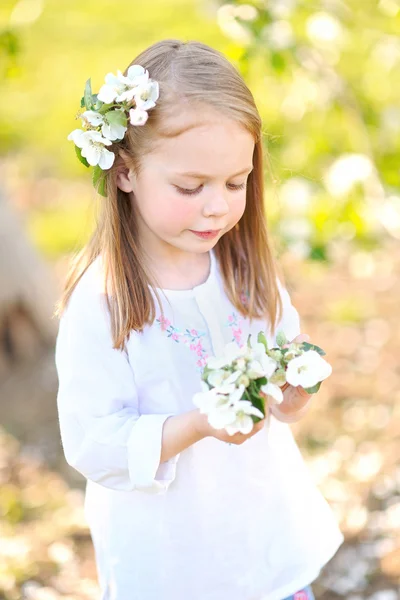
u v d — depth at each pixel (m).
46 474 4.37
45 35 11.52
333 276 6.38
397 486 4.00
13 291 5.35
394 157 4.16
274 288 2.28
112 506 2.18
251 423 1.76
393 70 4.89
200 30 10.23
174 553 2.15
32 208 7.64
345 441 4.45
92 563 3.61
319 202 3.79
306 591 2.32
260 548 2.20
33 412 4.99
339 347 5.43
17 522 3.92
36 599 3.31
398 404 4.73
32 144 8.99
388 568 3.48
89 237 2.25
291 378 1.86
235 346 1.83
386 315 5.78
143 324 2.07
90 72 10.34
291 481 2.28
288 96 4.40
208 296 2.15
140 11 11.84
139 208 2.03
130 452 1.99
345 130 4.72
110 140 1.96
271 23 3.63
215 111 1.88
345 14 4.14
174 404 2.11
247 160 1.95
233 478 2.16
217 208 1.92
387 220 3.77
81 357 2.06
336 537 2.33
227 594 2.18
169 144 1.90
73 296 2.12
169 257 2.15
